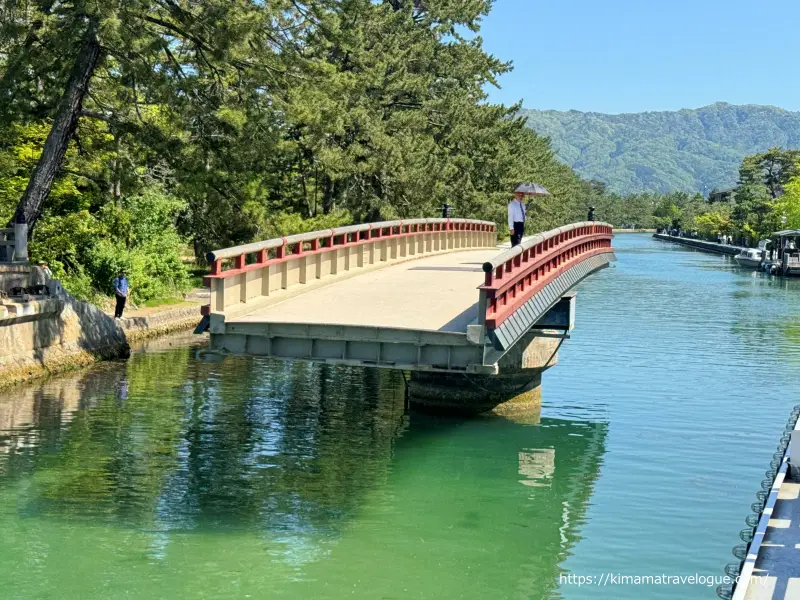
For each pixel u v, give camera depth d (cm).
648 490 2008
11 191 3972
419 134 5719
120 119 3688
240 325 1836
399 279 2652
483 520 1816
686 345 4112
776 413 2734
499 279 1809
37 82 3478
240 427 2481
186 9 3506
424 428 2553
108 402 2714
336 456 2250
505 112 6694
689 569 1566
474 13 6481
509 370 2672
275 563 1583
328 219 4662
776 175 17188
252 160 3875
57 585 1470
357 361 1809
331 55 5044
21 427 2402
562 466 2181
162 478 2022
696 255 13500
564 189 12488
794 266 8700
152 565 1559
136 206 4512
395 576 1531
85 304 3372
